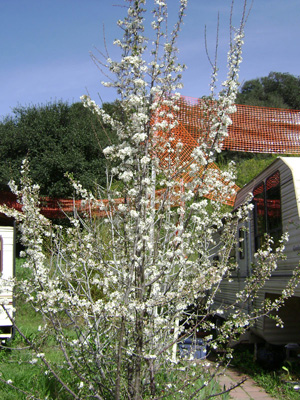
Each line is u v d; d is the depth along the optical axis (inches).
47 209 680.4
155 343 164.2
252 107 534.0
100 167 705.0
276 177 270.1
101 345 162.1
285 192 254.1
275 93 1518.2
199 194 161.3
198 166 154.5
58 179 709.3
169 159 167.9
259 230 298.8
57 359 210.1
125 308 136.3
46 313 156.7
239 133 522.3
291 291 199.6
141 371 159.3
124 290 153.0
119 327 148.6
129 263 152.3
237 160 891.4
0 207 159.3
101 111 159.6
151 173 168.2
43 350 223.0
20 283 158.9
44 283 159.0
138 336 148.9
